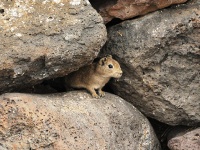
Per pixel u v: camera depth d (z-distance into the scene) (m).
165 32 20.77
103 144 18.77
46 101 18.75
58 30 18.34
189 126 23.48
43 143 17.41
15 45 17.80
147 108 22.53
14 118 17.34
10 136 17.28
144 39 20.97
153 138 22.33
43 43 18.09
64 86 23.64
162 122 23.28
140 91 21.98
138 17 21.64
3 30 17.89
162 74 21.39
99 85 21.89
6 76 17.95
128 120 20.94
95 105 20.34
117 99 21.61
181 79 21.58
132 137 20.78
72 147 17.80
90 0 21.91
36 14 18.39
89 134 18.61
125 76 22.00
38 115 17.75
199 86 21.81
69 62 18.67
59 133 17.81
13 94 18.06
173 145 22.86
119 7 21.14
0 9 18.20
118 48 21.61
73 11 18.75
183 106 21.92
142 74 21.48
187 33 21.00
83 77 22.08
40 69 18.53
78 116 18.92
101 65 21.42
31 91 21.28
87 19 18.75
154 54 21.11
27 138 17.34
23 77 18.42
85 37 18.55
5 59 17.53
